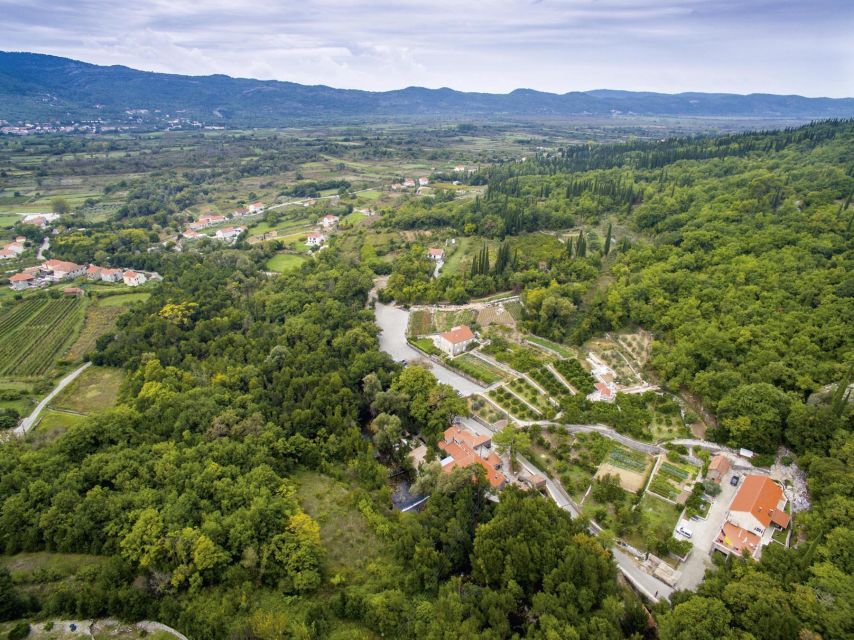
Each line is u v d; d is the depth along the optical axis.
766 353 115.25
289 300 168.00
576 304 159.38
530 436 112.44
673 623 66.06
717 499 94.12
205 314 158.88
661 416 116.00
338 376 124.50
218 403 114.44
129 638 66.31
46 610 68.25
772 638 62.88
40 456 91.12
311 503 92.50
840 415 96.88
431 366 143.25
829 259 143.12
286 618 68.25
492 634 65.62
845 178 186.62
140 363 133.62
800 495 92.00
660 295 147.50
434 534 83.25
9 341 152.38
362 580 77.38
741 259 151.00
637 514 90.19
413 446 113.50
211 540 76.12
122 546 75.06
